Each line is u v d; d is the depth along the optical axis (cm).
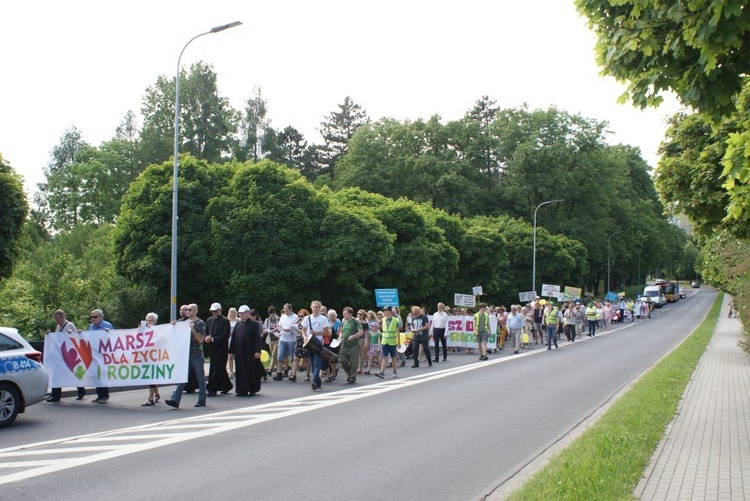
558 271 6319
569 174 7106
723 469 799
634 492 689
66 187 6575
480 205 7262
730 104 673
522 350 3122
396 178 7200
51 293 3086
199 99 6531
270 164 3359
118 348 1441
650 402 1308
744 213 726
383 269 4022
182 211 3238
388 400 1459
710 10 563
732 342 3409
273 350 2022
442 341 2547
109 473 808
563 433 1080
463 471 827
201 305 3328
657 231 9150
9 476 791
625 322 6162
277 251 3206
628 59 684
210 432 1078
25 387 1178
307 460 882
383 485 760
